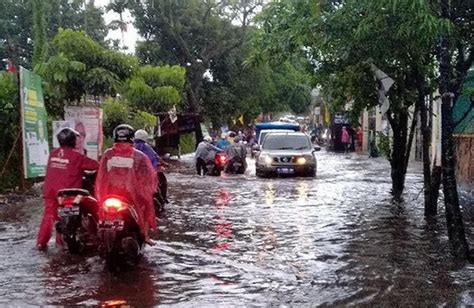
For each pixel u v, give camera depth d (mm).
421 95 12469
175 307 7426
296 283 8297
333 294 7867
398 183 16453
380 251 9938
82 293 7891
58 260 9352
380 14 9594
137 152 9141
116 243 8695
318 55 14203
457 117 17906
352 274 8695
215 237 10945
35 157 15227
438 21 8969
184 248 10125
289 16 11820
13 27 42000
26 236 10883
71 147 10141
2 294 7824
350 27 10461
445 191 9523
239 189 18047
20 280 8375
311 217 12969
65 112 17625
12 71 16734
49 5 41219
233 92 47656
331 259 9477
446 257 9562
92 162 10141
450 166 9469
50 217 10016
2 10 41875
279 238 10875
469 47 10492
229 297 7766
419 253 9812
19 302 7566
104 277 8547
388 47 10156
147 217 9234
